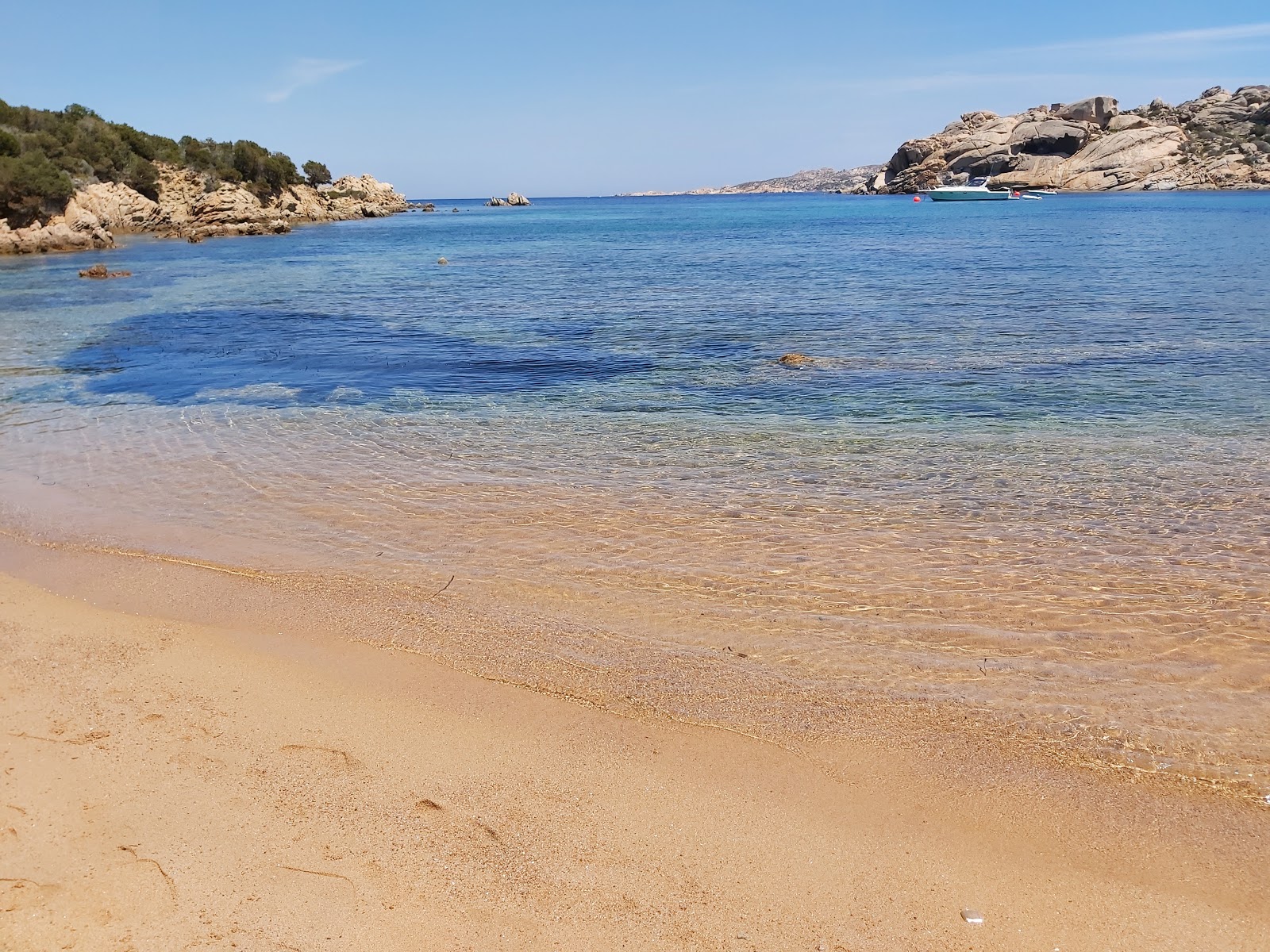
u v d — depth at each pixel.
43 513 8.90
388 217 132.25
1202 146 162.12
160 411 13.38
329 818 4.31
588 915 3.67
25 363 17.27
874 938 3.54
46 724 5.17
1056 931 3.57
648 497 9.23
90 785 4.57
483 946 3.49
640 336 19.92
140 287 32.03
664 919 3.64
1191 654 5.92
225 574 7.41
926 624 6.39
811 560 7.56
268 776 4.66
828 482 9.63
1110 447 10.76
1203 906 3.71
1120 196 139.75
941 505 8.87
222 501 9.26
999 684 5.58
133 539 8.20
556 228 90.31
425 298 28.23
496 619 6.56
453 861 4.00
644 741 5.00
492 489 9.58
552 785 4.60
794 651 6.03
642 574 7.31
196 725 5.18
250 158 95.69
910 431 11.66
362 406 13.62
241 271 39.31
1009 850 4.08
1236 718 5.16
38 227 52.62
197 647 6.17
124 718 5.25
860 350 17.48
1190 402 12.80
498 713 5.30
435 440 11.66
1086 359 16.08
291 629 6.45
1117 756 4.81
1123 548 7.72
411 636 6.32
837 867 3.97
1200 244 43.81
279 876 3.89
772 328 20.59
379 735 5.07
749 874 3.92
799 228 79.56
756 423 12.27
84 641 6.27
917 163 179.50
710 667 5.84
